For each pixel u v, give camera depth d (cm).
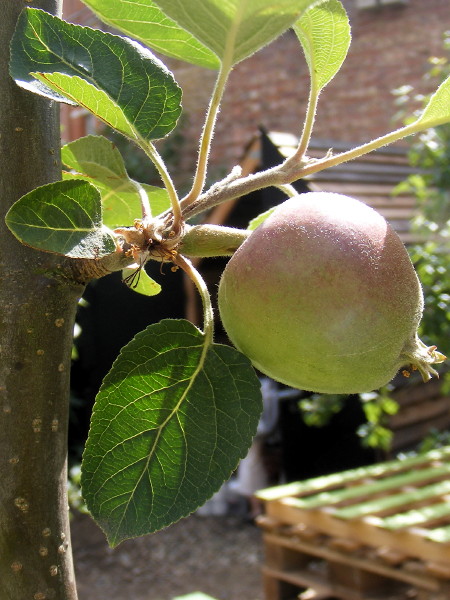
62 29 18
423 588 57
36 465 17
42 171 18
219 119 166
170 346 17
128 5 20
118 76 18
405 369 19
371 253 17
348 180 97
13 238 17
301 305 16
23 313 17
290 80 158
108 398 17
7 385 17
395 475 78
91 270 17
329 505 67
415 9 145
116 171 23
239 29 15
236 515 130
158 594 103
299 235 16
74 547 118
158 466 17
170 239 17
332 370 17
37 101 18
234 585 105
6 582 17
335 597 68
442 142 94
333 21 18
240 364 17
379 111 148
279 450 118
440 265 86
